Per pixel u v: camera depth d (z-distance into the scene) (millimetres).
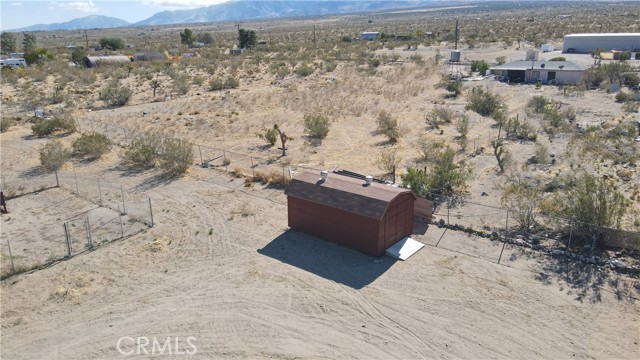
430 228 26188
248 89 70312
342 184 25234
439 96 62625
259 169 36188
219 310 19766
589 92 63469
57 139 46156
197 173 36000
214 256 23969
